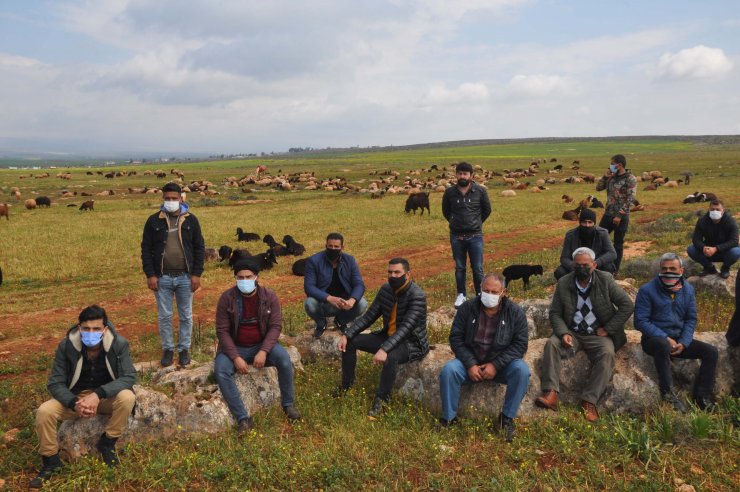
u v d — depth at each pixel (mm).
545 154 147500
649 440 4840
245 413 5703
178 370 6742
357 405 6168
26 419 5938
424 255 17484
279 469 4660
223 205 37938
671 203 30750
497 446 5121
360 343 6453
